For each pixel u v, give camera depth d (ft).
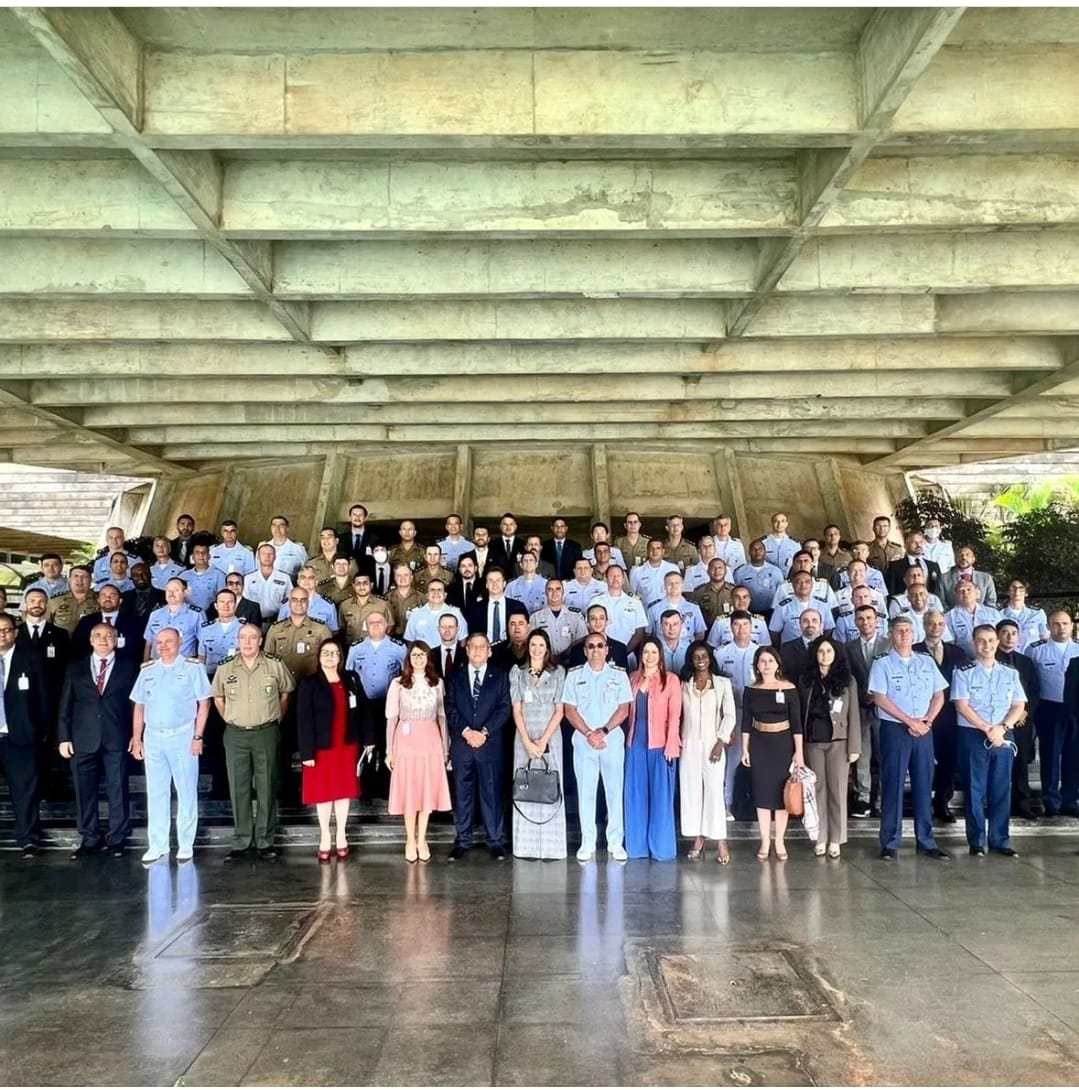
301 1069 13.53
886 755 25.80
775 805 25.09
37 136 17.53
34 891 22.81
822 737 25.63
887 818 25.70
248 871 24.45
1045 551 55.01
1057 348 34.50
